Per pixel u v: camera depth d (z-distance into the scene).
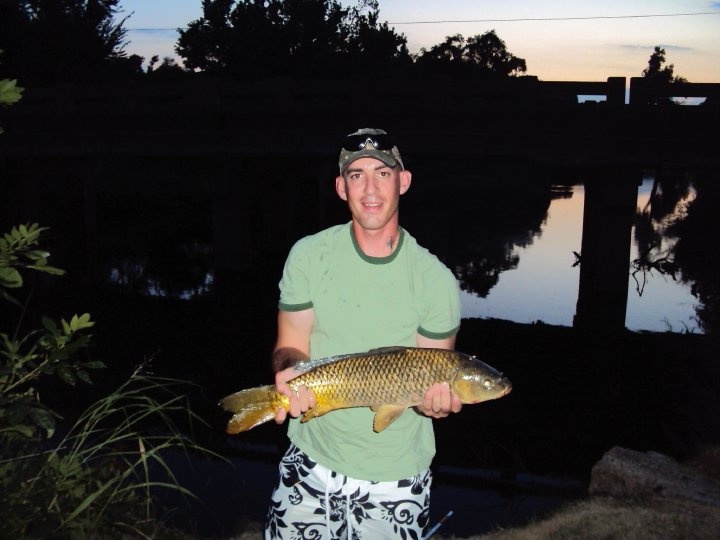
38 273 17.16
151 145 18.27
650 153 15.44
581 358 12.55
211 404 10.06
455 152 16.56
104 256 20.64
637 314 15.18
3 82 2.98
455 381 2.45
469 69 52.66
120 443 5.96
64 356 3.14
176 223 24.81
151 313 15.73
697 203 26.50
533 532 4.20
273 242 21.16
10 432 3.43
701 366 10.12
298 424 2.74
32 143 19.03
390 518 2.62
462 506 6.27
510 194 38.66
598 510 4.29
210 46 39.59
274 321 15.38
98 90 18.50
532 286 17.98
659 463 4.78
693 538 3.89
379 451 2.58
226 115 17.73
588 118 15.78
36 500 3.22
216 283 18.30
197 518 5.84
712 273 18.33
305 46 38.78
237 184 18.25
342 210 26.98
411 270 2.57
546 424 9.39
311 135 17.42
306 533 2.70
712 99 16.03
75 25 33.12
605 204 15.48
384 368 2.48
